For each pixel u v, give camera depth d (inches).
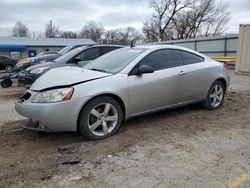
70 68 204.2
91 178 127.9
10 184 123.7
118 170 135.1
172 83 206.1
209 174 130.4
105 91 171.9
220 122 210.4
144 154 152.8
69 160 145.4
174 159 146.5
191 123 207.8
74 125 164.6
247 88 385.4
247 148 160.6
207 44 976.9
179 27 1983.3
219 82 246.8
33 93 168.7
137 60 193.9
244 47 609.0
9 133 190.7
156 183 123.0
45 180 126.6
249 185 120.7
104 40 3125.0
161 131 190.2
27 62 542.0
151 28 2086.6
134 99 187.2
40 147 164.9
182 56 221.5
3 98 348.2
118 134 184.1
